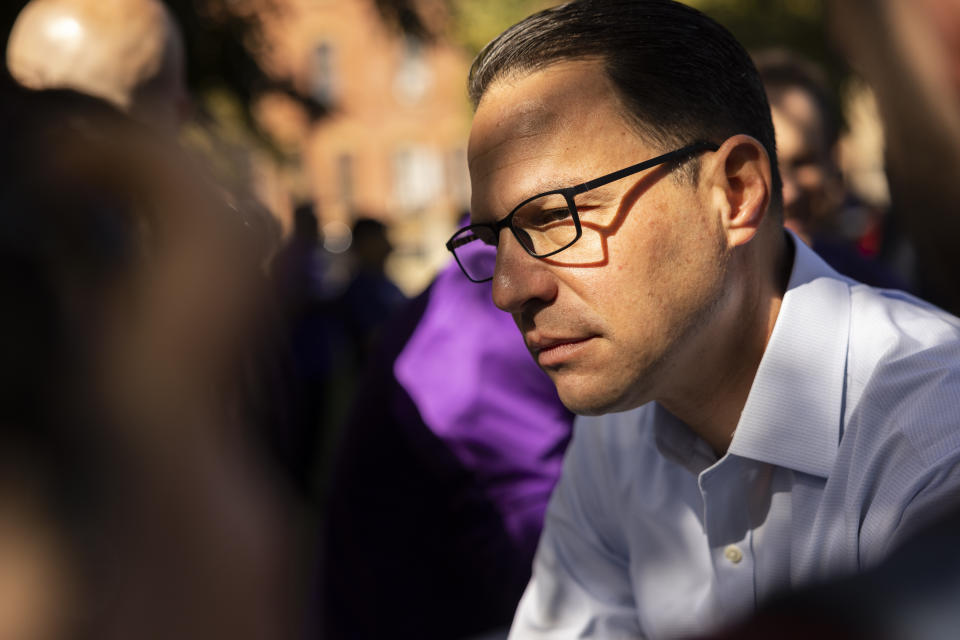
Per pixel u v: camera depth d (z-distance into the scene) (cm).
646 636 140
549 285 111
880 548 104
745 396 120
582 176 108
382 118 3359
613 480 139
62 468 45
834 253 251
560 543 147
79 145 47
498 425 191
